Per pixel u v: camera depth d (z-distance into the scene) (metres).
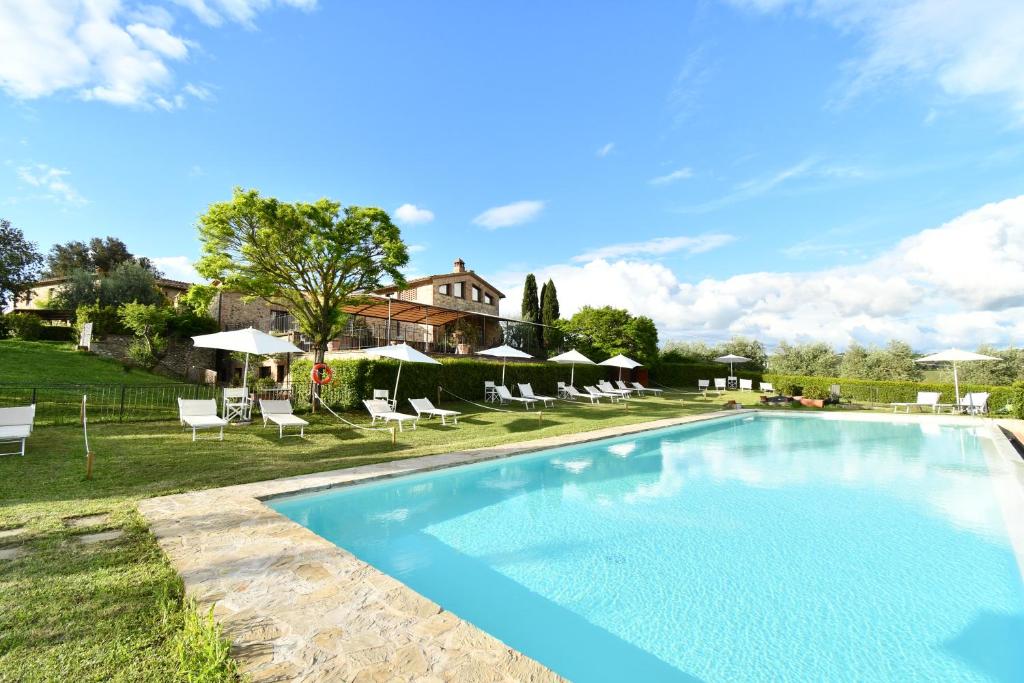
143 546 4.44
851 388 26.95
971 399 20.31
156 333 24.94
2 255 30.17
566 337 36.41
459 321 30.84
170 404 15.66
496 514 7.00
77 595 3.42
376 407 13.74
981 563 5.34
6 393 15.33
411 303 24.94
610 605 4.38
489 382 20.81
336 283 17.61
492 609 4.29
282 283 16.75
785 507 7.42
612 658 3.58
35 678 2.48
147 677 2.53
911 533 6.28
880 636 3.89
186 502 5.93
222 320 28.48
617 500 7.77
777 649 3.71
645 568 5.19
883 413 20.61
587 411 19.33
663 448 12.67
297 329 25.53
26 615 3.11
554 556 5.50
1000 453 11.34
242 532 4.88
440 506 7.32
